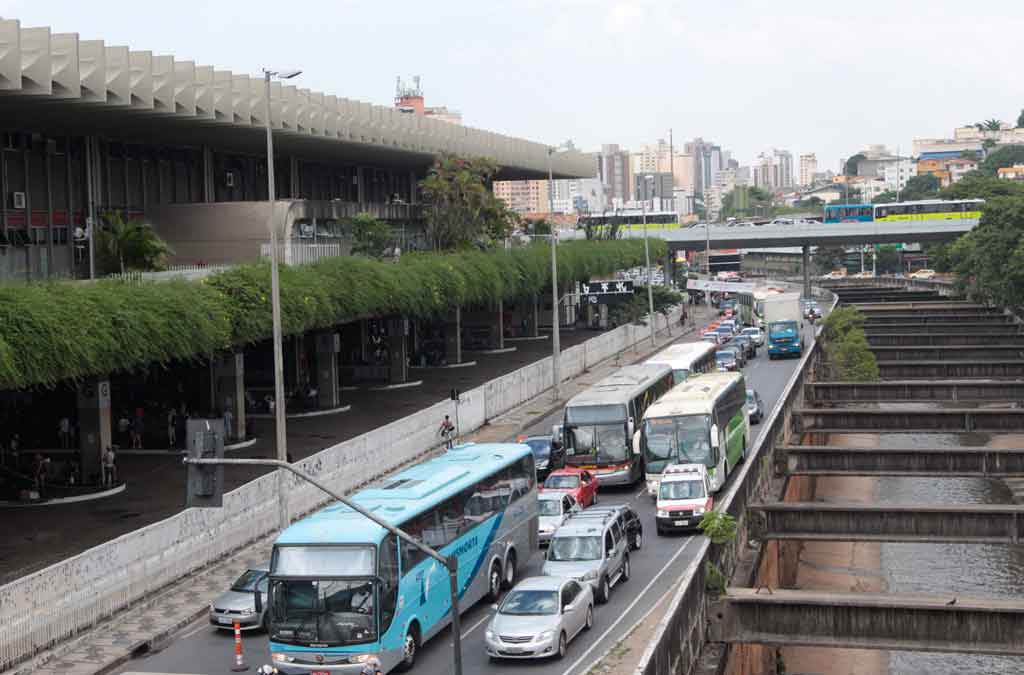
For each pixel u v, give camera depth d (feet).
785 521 144.87
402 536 84.07
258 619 120.06
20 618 108.68
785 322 360.69
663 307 451.94
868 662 159.63
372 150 301.22
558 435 190.29
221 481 73.67
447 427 218.18
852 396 258.57
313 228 258.16
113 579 123.24
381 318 316.81
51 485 173.78
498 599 128.77
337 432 221.66
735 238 547.90
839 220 550.36
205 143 258.16
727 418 182.50
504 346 382.22
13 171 209.67
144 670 108.58
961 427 213.05
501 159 387.14
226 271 192.65
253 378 282.36
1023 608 100.73
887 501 242.78
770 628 107.45
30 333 135.13
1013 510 138.10
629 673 97.04
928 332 399.44
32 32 163.94
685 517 149.69
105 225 230.27
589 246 408.26
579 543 123.95
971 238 450.30
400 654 103.76
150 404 228.63
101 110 189.47
